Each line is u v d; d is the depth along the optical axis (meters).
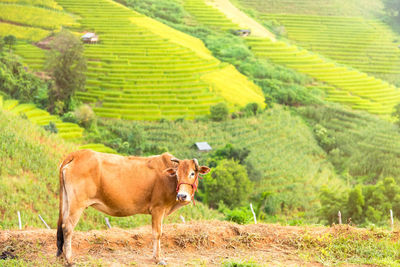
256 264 6.79
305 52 86.31
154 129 55.47
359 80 79.56
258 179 46.34
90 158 6.48
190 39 82.62
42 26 75.12
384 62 86.50
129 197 6.66
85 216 22.97
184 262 7.02
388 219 27.69
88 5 85.44
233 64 77.50
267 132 59.19
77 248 7.54
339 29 95.19
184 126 56.50
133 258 7.16
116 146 49.03
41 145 32.50
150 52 73.81
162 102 61.88
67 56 56.25
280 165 51.91
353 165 56.69
